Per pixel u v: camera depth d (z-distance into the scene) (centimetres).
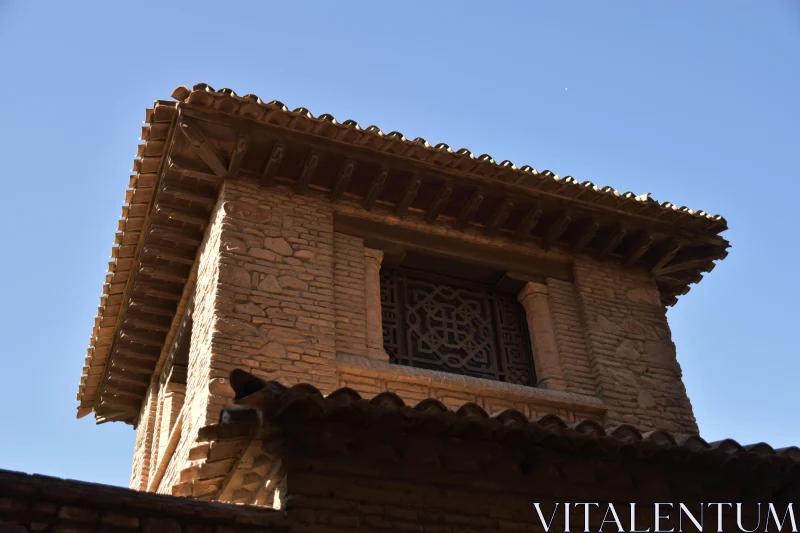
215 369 914
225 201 1030
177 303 1212
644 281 1240
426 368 1077
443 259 1138
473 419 683
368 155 1070
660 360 1166
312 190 1089
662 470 771
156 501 609
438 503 706
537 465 732
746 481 802
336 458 679
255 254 1009
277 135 1034
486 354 1130
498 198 1139
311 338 977
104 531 582
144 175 1073
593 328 1152
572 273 1204
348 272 1059
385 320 1085
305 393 632
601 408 1088
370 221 1110
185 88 999
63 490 577
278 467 675
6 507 557
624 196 1170
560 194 1147
